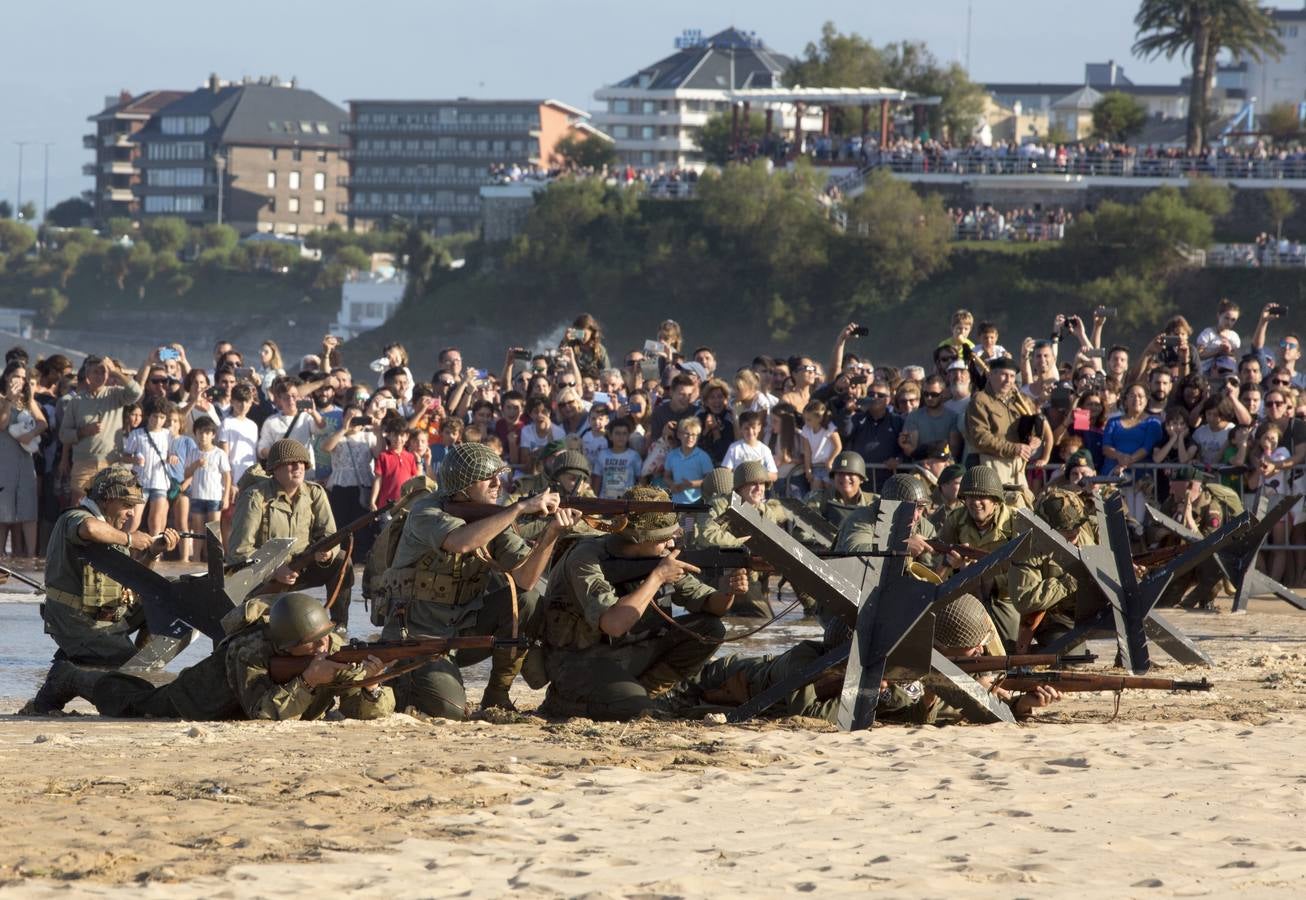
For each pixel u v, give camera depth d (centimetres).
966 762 1942
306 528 2753
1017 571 2741
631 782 1789
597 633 2372
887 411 4509
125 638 2620
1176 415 4375
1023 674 2339
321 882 1345
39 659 3161
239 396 4903
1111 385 4644
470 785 1752
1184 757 1986
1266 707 2506
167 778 1770
